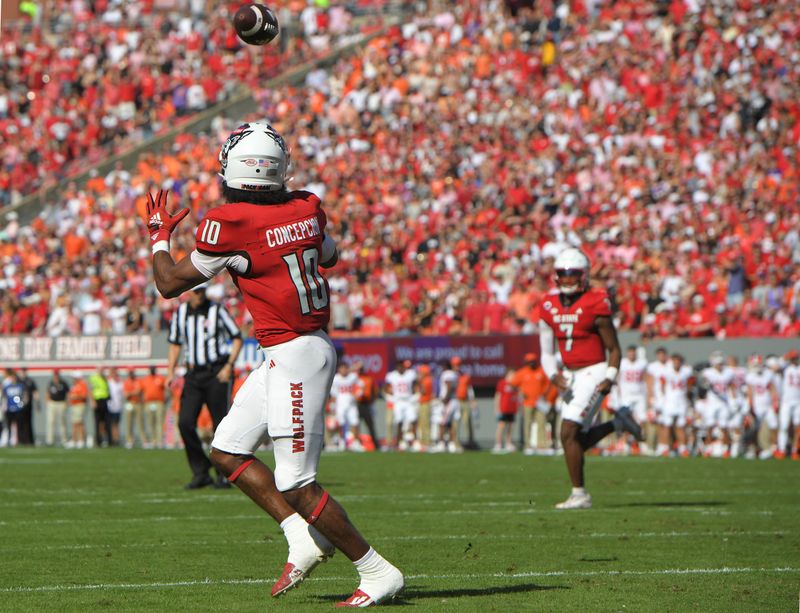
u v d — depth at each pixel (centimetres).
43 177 12112
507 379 8106
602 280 8219
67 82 13625
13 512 3656
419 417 8438
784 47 10612
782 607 2025
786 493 4416
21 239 11531
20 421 9188
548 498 4188
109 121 13150
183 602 2056
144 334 9425
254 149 2059
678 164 9650
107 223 11438
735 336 7850
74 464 6241
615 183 9656
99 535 3056
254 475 2136
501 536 3038
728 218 8888
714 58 10644
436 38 12694
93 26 14562
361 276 9731
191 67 13562
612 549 2789
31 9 15062
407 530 3173
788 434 7412
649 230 8906
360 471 5747
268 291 2039
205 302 4516
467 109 11344
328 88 12688
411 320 9031
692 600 2089
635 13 11856
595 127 10488
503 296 8875
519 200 9775
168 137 12562
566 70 11369
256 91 12850
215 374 4531
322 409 2064
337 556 2700
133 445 9056
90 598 2097
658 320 8081
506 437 8162
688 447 7731
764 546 2847
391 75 12200
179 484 4806
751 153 9519
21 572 2427
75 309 10325
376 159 11131
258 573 2422
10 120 13350
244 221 2028
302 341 2047
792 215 8681
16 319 10406
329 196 10750
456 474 5509
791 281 8125
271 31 2239
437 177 10569
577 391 3803
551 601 2069
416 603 2048
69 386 9650
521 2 12900
